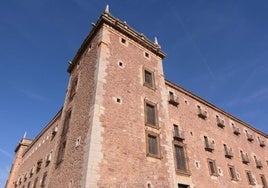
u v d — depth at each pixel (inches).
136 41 1007.0
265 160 1487.5
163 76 1023.6
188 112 1138.7
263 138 1667.1
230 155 1182.9
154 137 802.2
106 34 901.8
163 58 1102.4
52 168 872.9
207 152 1082.1
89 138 642.2
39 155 1429.6
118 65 855.7
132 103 803.4
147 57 1013.8
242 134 1453.0
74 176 647.8
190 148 1005.2
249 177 1237.1
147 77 952.3
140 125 776.3
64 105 1038.4
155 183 697.0
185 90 1206.3
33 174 1336.1
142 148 731.4
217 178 1029.2
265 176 1368.1
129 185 633.0
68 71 1155.9
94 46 927.7
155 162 738.2
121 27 963.3
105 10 949.2
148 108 856.9
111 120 706.2
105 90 754.2
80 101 850.8
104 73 788.6
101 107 708.0
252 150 1429.6
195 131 1096.8
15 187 1664.6
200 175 957.8
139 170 679.1
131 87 842.8
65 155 789.2
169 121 914.1
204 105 1289.4
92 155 607.8
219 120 1307.8
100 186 578.6
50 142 1286.9
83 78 919.0
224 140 1244.5
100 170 600.4
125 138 705.6
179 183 851.4
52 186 793.6
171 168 775.7
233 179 1110.4
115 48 893.8
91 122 671.1
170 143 834.8
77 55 1085.1
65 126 925.8
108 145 653.9
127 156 676.1
